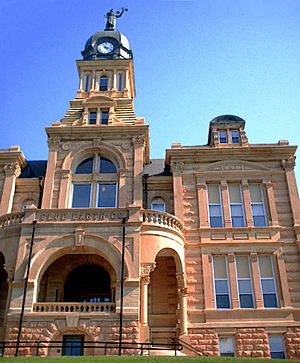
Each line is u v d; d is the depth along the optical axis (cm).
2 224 2780
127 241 2580
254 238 2973
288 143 3331
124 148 3219
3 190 3200
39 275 2512
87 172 3203
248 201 3123
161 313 2828
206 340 2648
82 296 2934
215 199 3170
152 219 2733
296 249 2931
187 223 3052
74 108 3591
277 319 2709
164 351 2391
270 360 1853
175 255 2794
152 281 2939
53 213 2697
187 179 3216
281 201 3114
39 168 3556
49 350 2316
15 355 2225
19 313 2383
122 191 3034
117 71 3872
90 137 3278
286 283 2820
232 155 3275
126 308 2386
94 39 4147
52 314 2381
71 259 2922
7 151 3316
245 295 2823
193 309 2748
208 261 2900
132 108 3562
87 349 2308
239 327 2680
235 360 1828
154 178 3281
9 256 2598
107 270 2867
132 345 2309
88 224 2633
